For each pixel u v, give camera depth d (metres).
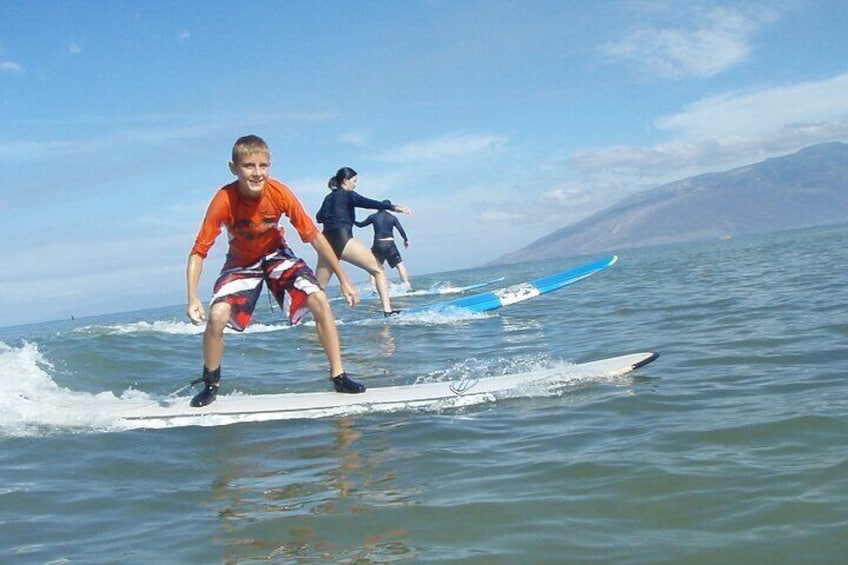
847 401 4.43
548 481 3.44
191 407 5.56
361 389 5.72
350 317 12.59
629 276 20.53
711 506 2.99
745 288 12.76
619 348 7.50
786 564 2.45
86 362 7.93
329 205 11.37
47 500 3.72
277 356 8.51
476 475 3.62
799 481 3.16
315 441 4.58
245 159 5.20
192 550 2.94
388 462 3.98
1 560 2.97
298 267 5.78
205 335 5.66
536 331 9.45
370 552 2.79
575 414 4.78
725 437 3.94
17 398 6.07
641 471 3.46
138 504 3.59
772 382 5.20
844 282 11.70
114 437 4.98
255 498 3.55
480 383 5.76
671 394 5.09
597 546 2.70
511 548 2.73
